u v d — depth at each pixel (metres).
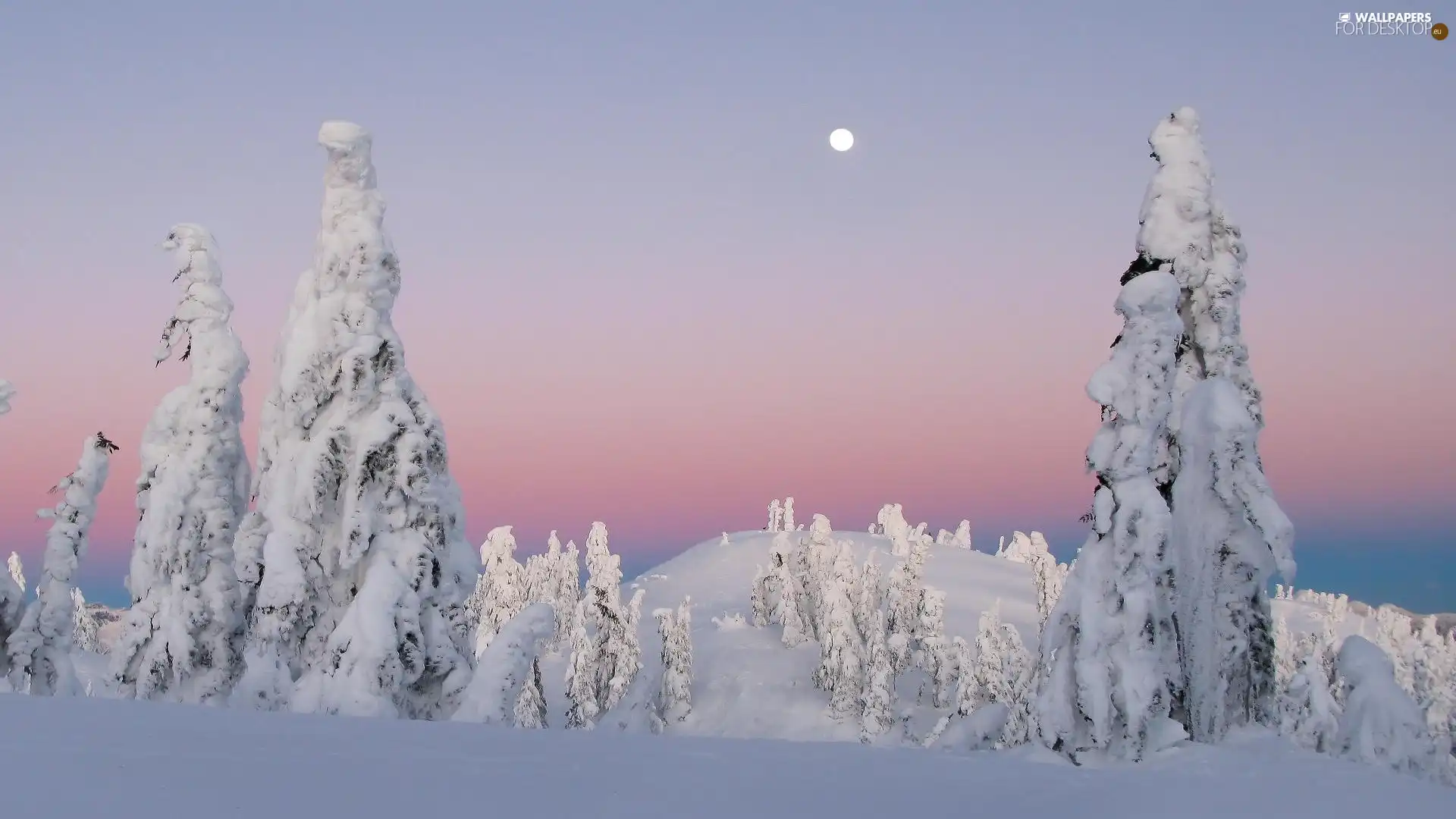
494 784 11.64
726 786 12.49
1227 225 25.84
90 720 14.30
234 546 27.20
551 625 25.88
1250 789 14.77
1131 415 20.81
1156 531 20.42
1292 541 23.00
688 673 99.06
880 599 106.25
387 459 26.42
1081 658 20.31
